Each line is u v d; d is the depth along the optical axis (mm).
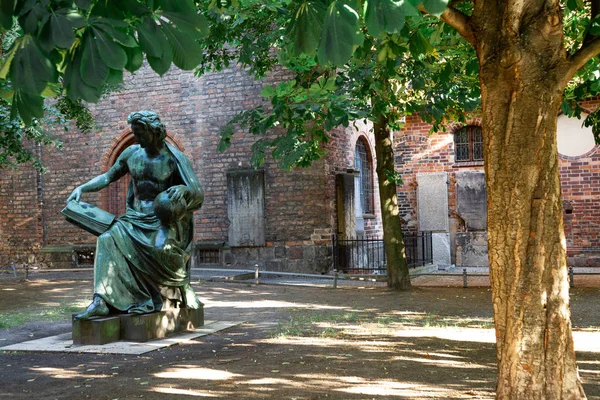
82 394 5980
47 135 19266
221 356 7633
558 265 4145
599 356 7219
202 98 20859
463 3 7707
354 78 10508
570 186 20109
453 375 6281
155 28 2770
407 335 8844
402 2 2775
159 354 7875
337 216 20016
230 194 20391
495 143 4250
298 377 6352
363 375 6359
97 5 2754
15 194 22688
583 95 8898
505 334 4230
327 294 14516
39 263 22391
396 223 15094
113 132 21781
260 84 20141
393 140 22406
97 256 8961
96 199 21938
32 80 2592
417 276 18562
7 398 5941
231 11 9109
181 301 9555
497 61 4207
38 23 2582
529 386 4117
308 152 13070
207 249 20828
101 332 8430
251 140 20328
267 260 19953
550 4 4113
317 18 2996
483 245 21234
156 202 8844
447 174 21719
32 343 8727
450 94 11789
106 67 2668
